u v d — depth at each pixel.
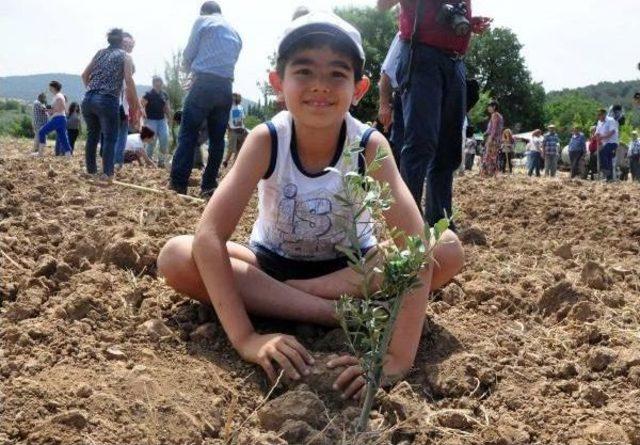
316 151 2.76
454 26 4.19
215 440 2.18
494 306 3.26
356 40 2.67
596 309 3.19
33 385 2.25
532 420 2.37
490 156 13.90
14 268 3.40
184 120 6.36
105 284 3.14
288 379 2.44
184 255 2.79
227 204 2.68
